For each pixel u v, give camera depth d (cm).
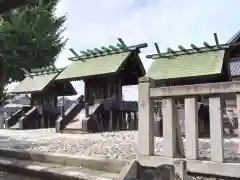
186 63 1524
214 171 377
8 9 318
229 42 1465
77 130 1409
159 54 1669
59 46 1258
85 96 1734
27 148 753
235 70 1487
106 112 1598
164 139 426
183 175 364
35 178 537
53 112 1995
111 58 1655
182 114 1020
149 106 443
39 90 1967
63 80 1720
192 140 403
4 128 1986
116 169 489
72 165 552
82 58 1805
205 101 1270
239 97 370
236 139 959
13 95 2108
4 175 577
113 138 1038
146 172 310
